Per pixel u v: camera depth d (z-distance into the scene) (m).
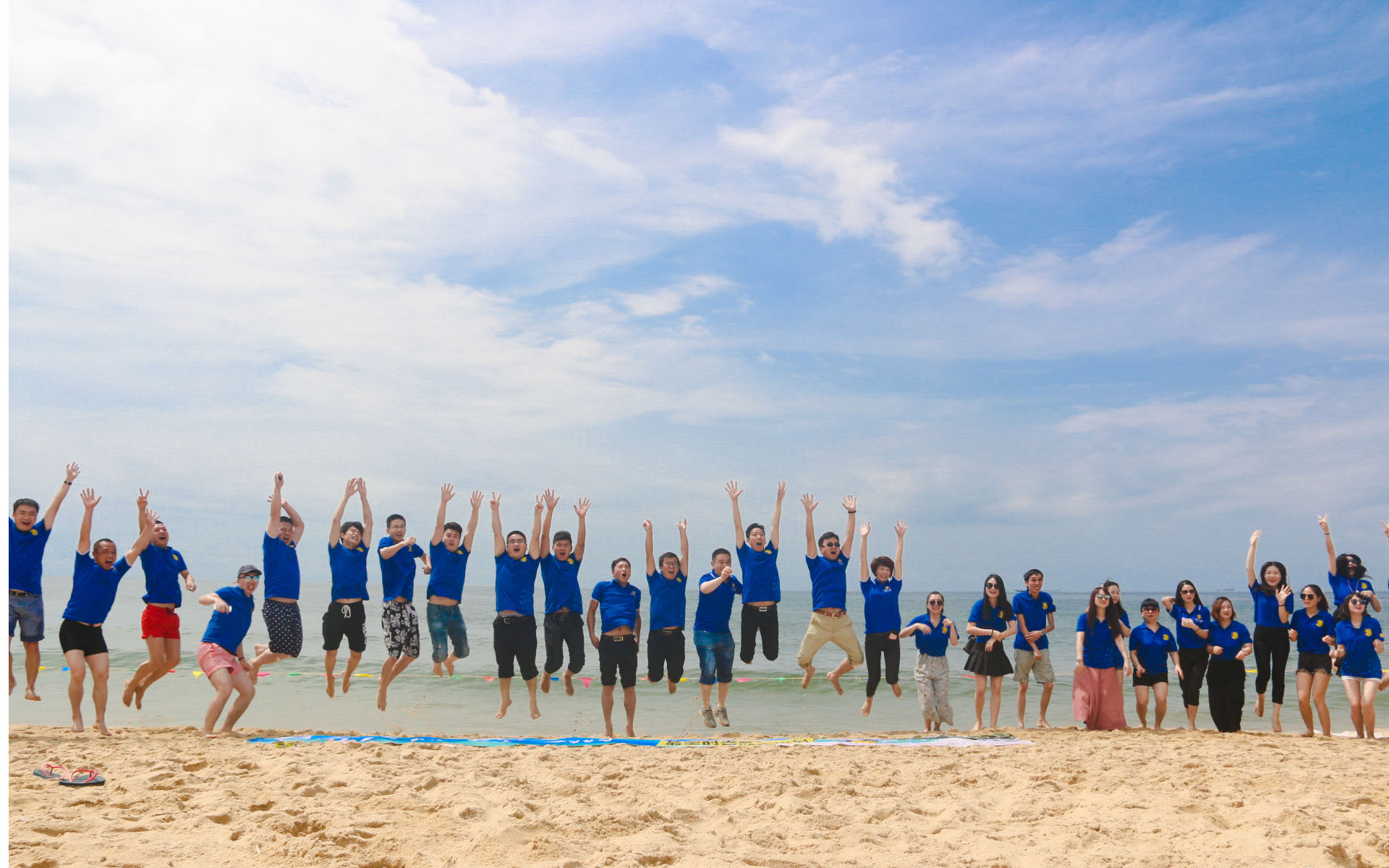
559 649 10.20
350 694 15.45
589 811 5.12
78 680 8.27
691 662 23.36
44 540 8.50
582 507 10.48
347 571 10.48
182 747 7.47
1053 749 8.18
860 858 4.38
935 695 10.21
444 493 10.95
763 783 6.19
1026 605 10.48
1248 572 10.40
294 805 5.11
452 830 4.62
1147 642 10.24
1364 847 4.45
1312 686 9.65
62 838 4.32
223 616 8.70
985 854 4.46
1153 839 4.73
